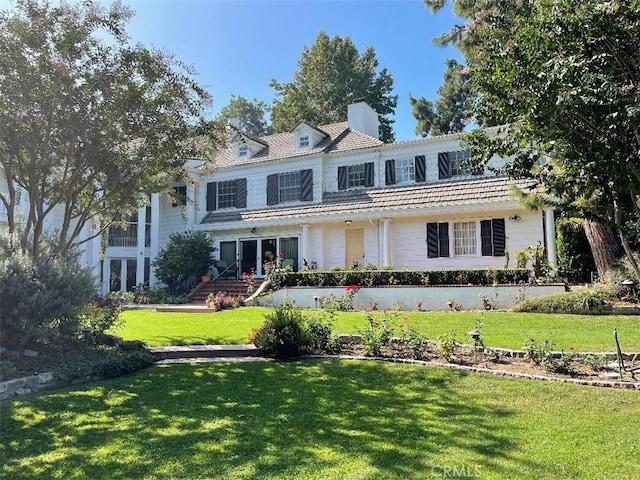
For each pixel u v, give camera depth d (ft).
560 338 29.12
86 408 19.36
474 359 25.63
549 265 47.39
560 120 16.14
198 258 69.46
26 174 31.83
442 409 18.40
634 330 30.68
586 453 14.20
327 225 66.95
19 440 15.96
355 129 74.59
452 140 60.54
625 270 41.68
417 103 141.28
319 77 132.77
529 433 15.81
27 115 28.96
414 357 26.66
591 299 37.04
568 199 18.65
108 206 41.57
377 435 15.81
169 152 34.94
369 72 135.03
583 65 14.92
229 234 74.84
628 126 14.43
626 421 16.70
